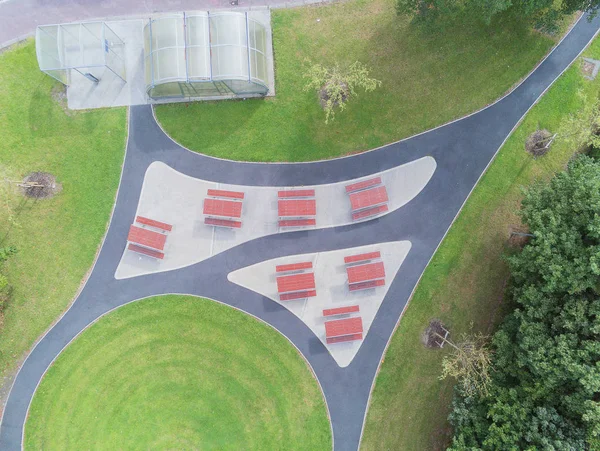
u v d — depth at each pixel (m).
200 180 32.16
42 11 31.81
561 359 23.97
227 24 29.61
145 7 32.12
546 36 33.44
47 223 31.31
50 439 30.70
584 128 28.03
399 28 32.72
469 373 27.12
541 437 24.61
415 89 32.78
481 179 33.03
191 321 31.94
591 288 25.28
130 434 31.23
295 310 32.22
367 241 32.56
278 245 32.31
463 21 32.91
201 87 30.50
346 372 32.09
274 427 31.69
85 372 31.28
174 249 31.94
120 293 31.67
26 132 31.36
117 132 31.86
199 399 31.69
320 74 31.06
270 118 32.31
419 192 32.91
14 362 30.78
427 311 32.38
